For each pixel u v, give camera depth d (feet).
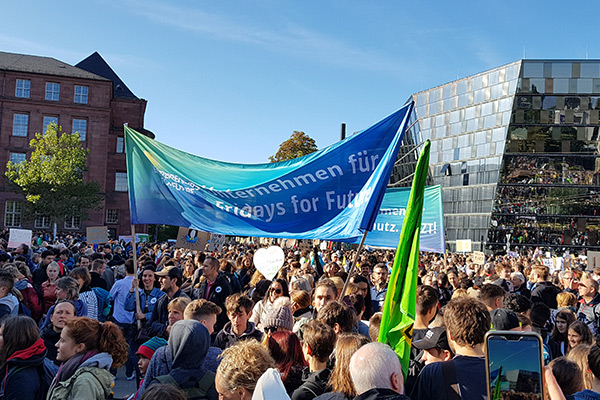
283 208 22.13
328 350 13.43
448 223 194.90
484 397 11.62
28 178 184.14
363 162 21.01
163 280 25.86
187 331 12.67
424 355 15.55
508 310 14.83
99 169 215.92
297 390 12.84
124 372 33.14
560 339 21.68
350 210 21.03
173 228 212.23
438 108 202.18
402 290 13.70
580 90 175.52
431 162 203.21
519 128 177.47
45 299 28.86
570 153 175.32
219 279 27.99
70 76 215.72
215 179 23.72
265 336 16.30
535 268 33.78
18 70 211.20
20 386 13.37
